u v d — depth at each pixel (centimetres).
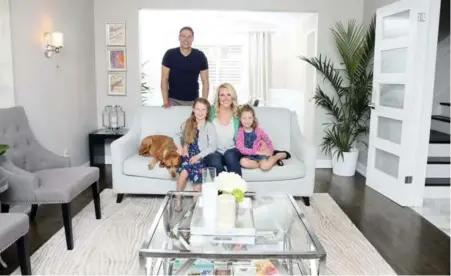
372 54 463
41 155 316
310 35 609
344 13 502
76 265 244
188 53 431
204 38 873
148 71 820
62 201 259
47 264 245
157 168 353
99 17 505
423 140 361
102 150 520
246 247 196
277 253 184
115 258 254
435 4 344
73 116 449
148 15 727
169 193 274
